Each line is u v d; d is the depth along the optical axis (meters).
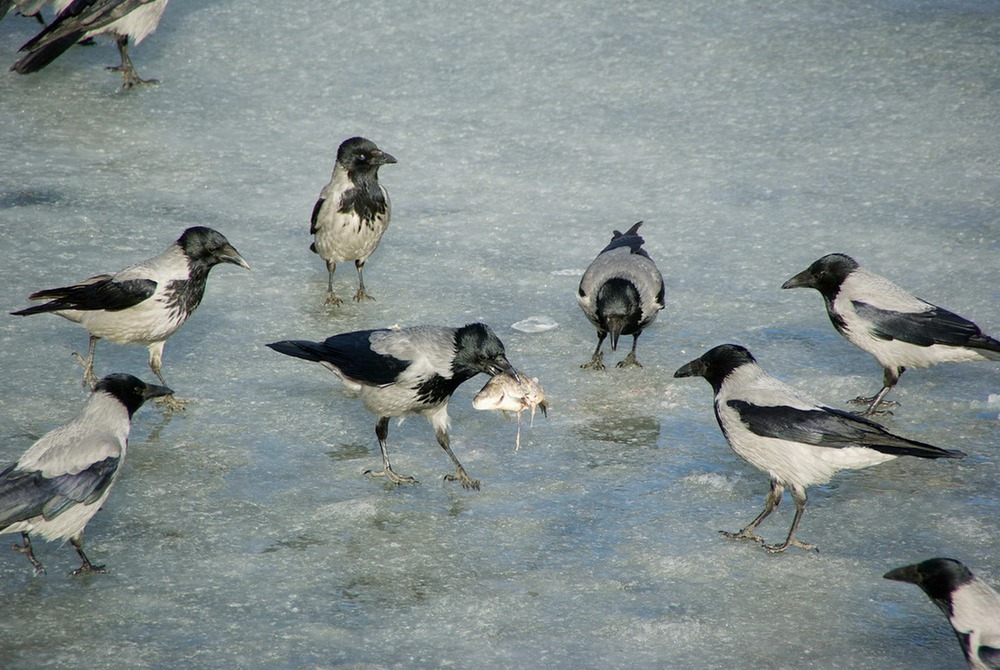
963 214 17.28
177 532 9.88
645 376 13.38
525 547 9.78
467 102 21.92
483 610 8.81
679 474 11.11
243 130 20.73
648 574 9.38
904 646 8.38
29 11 22.88
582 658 8.21
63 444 8.98
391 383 10.56
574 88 22.47
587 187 18.61
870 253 16.14
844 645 8.39
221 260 12.33
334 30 25.33
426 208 18.02
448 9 26.42
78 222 16.89
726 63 23.38
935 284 15.11
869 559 9.59
